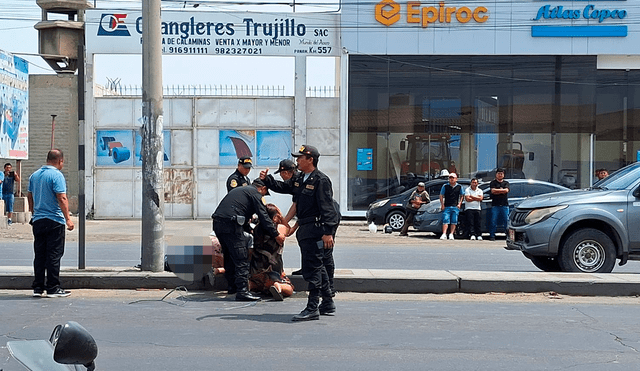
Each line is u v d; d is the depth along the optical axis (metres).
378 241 19.14
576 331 7.80
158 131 10.40
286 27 26.78
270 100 27.08
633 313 8.82
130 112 26.91
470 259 14.99
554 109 26.97
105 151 26.94
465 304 9.34
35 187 9.34
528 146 27.02
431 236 20.77
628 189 11.36
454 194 19.47
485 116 26.92
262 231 9.78
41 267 9.44
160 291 10.04
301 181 8.27
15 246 16.88
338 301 9.48
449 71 26.81
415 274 10.45
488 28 26.69
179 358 6.52
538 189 19.77
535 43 26.72
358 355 6.69
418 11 26.64
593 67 26.92
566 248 11.17
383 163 26.88
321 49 26.83
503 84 26.89
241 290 9.38
